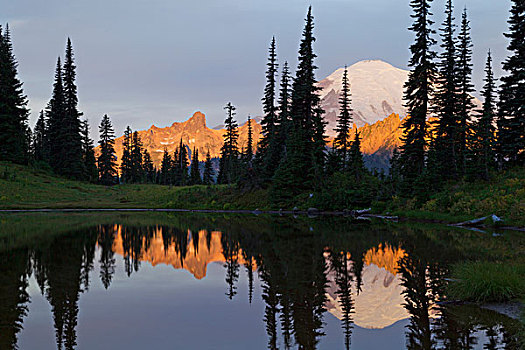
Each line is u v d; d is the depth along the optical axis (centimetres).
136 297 1085
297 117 5806
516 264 1228
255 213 5212
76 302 1036
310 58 5725
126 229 3023
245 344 734
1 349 709
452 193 3706
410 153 4244
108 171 10444
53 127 8588
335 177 5541
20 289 1162
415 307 962
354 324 844
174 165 13475
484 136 3728
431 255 1659
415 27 4069
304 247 1981
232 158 9112
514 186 3247
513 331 773
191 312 948
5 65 7881
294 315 922
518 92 3972
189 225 3388
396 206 4312
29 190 6600
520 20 3988
